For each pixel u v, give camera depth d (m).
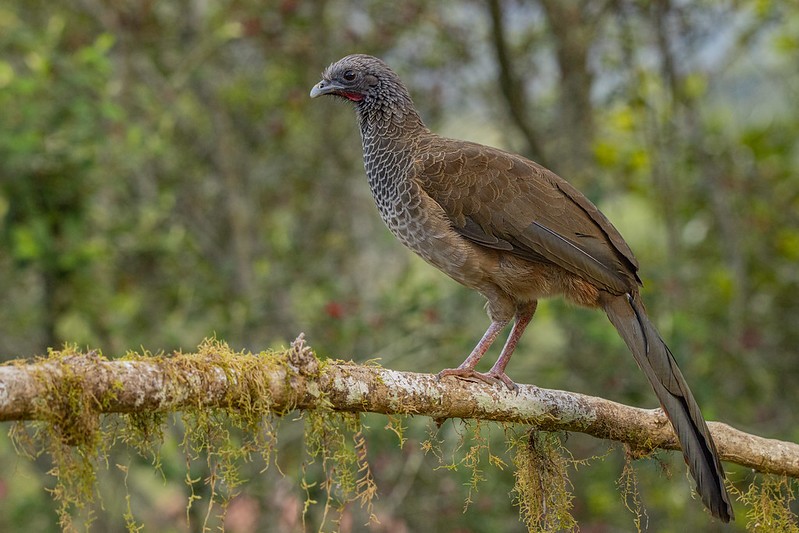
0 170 12.20
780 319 15.17
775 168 15.25
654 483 13.53
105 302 13.52
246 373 6.18
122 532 13.48
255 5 15.09
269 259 14.98
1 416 5.36
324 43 15.64
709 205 15.45
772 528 7.68
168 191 14.29
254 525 12.78
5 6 13.92
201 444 6.51
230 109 15.95
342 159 16.11
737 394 14.50
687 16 15.08
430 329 13.17
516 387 7.28
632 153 15.23
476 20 15.76
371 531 12.60
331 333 13.34
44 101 12.41
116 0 14.82
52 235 12.84
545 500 7.46
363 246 16.39
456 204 8.29
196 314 14.02
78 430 5.58
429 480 13.29
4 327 13.87
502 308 8.43
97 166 12.66
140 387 5.77
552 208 8.22
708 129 15.59
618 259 8.13
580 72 15.13
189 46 15.52
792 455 7.64
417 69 16.03
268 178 16.06
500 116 16.20
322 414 6.62
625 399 13.48
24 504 13.15
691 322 12.91
